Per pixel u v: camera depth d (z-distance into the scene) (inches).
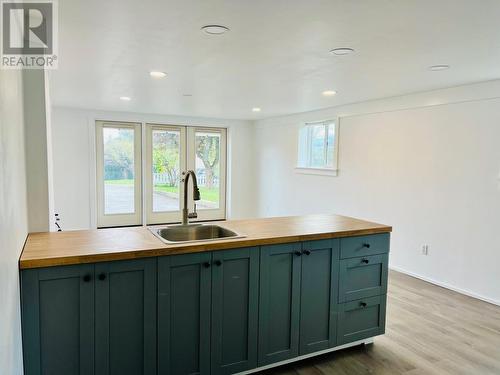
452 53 106.8
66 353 70.7
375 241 104.0
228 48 104.4
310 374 93.0
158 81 149.9
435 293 152.8
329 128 230.7
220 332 85.1
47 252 71.6
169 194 286.4
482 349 107.2
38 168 88.1
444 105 157.8
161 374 79.4
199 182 298.2
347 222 112.7
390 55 109.5
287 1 72.4
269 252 89.3
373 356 102.2
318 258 96.0
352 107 206.8
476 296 147.6
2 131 46.3
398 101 178.9
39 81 86.1
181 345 81.3
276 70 129.1
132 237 86.8
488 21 82.0
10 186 53.8
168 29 88.8
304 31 89.6
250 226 104.3
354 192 207.6
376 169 192.5
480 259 146.5
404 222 178.1
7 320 48.0
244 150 309.6
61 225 246.7
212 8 76.2
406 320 126.3
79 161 248.5
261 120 298.4
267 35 92.8
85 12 78.2
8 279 49.8
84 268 70.9
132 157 269.1
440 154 160.1
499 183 139.0
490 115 141.1
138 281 76.0
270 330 91.1
